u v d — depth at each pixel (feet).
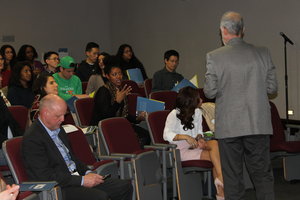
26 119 14.67
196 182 14.20
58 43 36.11
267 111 11.30
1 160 12.34
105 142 12.78
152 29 32.81
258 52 11.32
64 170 10.55
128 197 11.60
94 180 10.71
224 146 11.39
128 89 15.65
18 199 8.59
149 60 33.42
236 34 11.36
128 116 16.25
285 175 16.66
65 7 36.32
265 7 23.88
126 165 12.30
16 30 34.68
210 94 11.34
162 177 13.47
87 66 23.90
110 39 37.86
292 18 22.56
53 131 10.96
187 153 14.10
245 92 11.14
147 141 15.85
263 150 11.32
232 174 11.39
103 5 37.70
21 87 16.05
